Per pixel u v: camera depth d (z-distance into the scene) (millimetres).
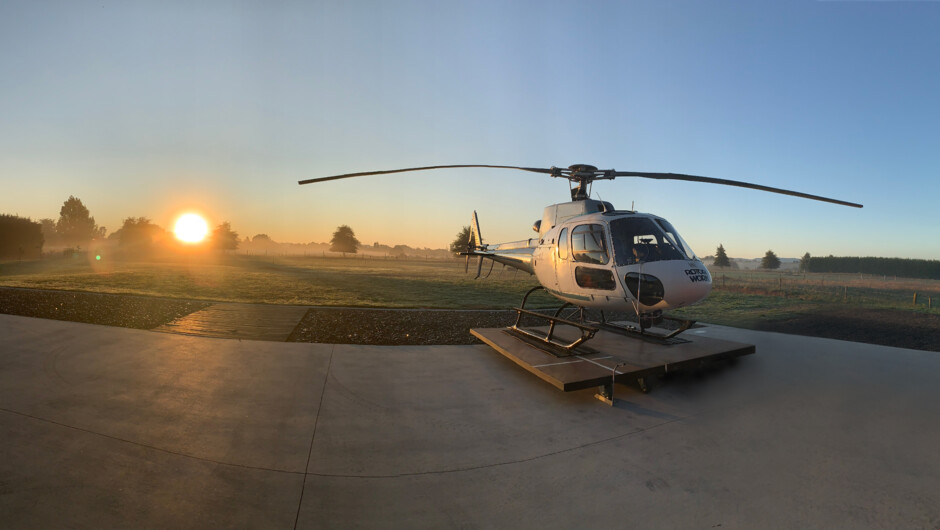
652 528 2479
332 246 83312
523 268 8172
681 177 6195
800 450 3520
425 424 4043
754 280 30438
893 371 5910
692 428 3988
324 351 6582
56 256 40625
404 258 67625
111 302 10109
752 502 2750
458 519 2580
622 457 3408
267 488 2887
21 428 3537
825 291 20359
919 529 2457
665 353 5633
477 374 5660
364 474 3111
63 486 2764
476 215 11430
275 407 4348
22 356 5492
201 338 7051
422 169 6773
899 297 18125
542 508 2699
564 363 5145
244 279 18828
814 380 5477
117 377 4969
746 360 6484
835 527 2479
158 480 2922
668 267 5246
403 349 6891
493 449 3545
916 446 3590
